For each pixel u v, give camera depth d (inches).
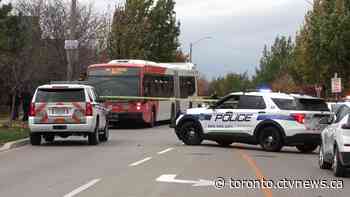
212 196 468.8
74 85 888.9
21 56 1237.1
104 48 1866.4
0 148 829.2
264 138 852.6
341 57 1542.8
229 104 891.4
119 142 965.2
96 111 909.8
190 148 864.9
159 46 2333.9
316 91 1876.2
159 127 1437.0
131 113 1327.5
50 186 511.2
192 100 1728.6
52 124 876.6
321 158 656.4
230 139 885.2
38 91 887.7
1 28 1350.9
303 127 827.4
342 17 1517.0
